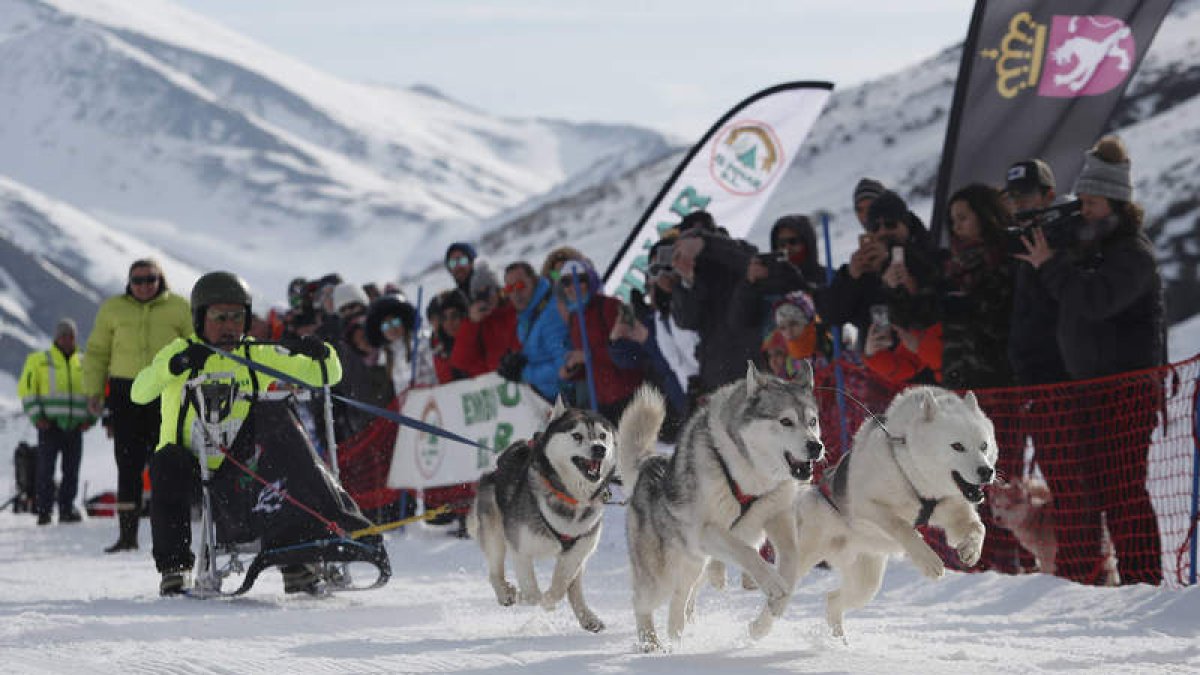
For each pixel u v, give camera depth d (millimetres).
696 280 11805
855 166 67625
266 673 6211
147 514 18969
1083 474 9055
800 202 64750
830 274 12188
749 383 7125
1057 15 11688
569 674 6051
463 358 14820
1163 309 9086
